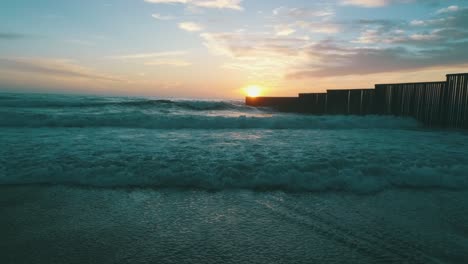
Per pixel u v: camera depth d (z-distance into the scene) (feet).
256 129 33.99
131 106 58.70
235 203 10.34
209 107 66.74
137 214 9.33
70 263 6.53
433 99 40.57
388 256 6.93
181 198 10.75
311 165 13.78
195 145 20.01
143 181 12.14
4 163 13.62
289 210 9.77
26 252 6.96
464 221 9.01
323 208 9.95
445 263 6.63
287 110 74.95
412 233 8.14
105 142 20.44
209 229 8.38
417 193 11.58
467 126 36.11
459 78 37.04
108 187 11.72
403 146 21.40
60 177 12.32
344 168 13.76
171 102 64.39
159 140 22.20
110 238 7.77
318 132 31.65
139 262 6.61
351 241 7.68
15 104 49.55
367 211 9.72
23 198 10.37
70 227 8.36
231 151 17.75
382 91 49.16
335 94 59.41
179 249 7.24
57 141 20.35
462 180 12.76
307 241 7.69
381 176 13.02
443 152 18.76
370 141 24.13
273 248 7.32
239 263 6.63
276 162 14.55
